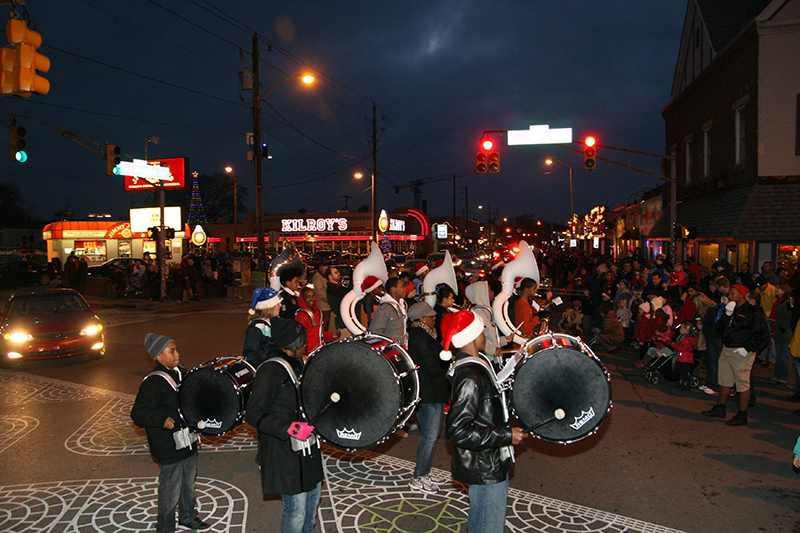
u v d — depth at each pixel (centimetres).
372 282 621
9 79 794
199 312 1967
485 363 332
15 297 1165
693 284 955
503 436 316
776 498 488
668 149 2445
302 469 342
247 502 492
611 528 439
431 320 498
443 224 6762
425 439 504
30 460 594
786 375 885
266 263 2333
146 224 3350
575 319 1240
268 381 336
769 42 1477
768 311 1031
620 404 787
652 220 2892
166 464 404
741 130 1650
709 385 840
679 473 544
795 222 1415
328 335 633
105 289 2488
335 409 324
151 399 397
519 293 714
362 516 461
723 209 1642
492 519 334
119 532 442
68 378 973
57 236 3384
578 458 586
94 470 567
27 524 455
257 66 2252
